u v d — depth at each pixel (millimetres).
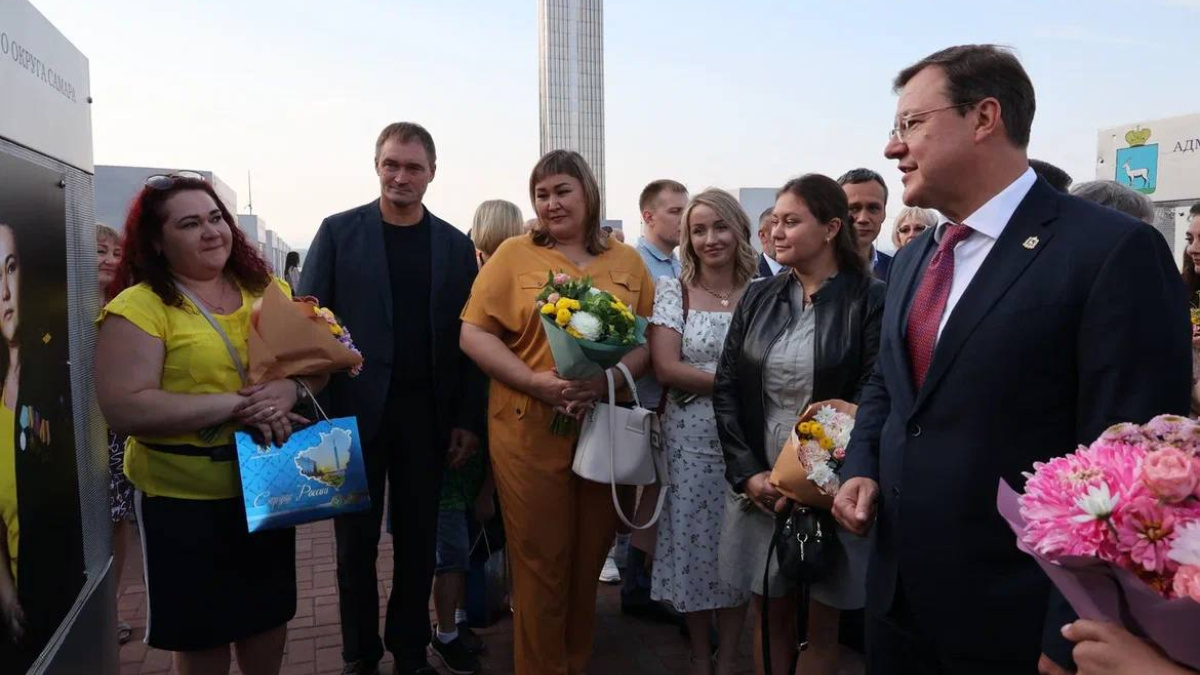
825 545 2309
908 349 1724
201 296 2295
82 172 2262
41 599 1744
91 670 2129
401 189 3145
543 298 2705
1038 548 1068
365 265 3113
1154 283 1379
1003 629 1517
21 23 1730
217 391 2215
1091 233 1441
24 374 1691
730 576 2678
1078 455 1100
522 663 2877
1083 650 1087
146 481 2168
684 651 3502
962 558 1537
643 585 3871
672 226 4559
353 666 3166
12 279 1632
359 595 3152
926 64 1613
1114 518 976
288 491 2197
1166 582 961
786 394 2512
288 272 12719
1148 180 6262
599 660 3416
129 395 2043
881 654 1777
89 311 2305
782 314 2586
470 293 3188
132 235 2195
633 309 2975
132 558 4820
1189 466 965
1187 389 1376
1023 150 1584
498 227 4402
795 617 2727
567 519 2848
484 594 3668
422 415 3182
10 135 1639
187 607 2174
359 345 3070
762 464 2576
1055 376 1465
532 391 2742
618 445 2715
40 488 1766
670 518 2932
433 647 3410
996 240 1550
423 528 3170
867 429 1924
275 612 2330
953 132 1550
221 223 2281
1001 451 1497
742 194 7633
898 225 5059
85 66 2301
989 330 1504
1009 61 1535
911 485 1616
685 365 2895
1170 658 1014
